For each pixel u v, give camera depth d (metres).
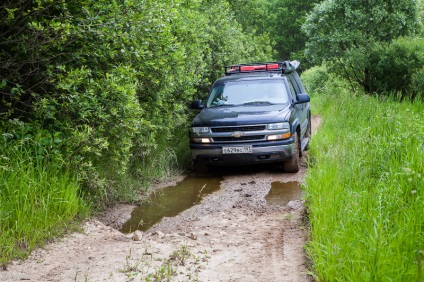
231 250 5.66
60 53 6.75
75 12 6.77
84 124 6.73
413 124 8.41
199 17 11.96
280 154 9.58
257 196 8.34
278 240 5.94
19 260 5.34
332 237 4.88
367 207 5.49
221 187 9.13
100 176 7.66
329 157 8.30
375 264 3.94
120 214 7.63
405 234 4.52
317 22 23.23
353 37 21.31
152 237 6.29
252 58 18.25
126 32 6.98
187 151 11.23
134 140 8.91
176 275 4.87
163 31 7.70
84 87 6.85
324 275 4.39
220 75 14.52
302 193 8.37
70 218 6.50
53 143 6.48
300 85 13.06
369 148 7.74
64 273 5.02
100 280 4.81
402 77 18.33
